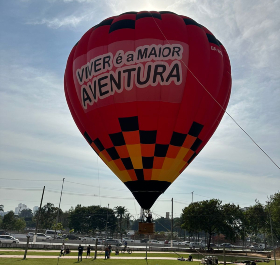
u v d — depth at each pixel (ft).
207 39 70.85
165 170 68.49
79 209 377.50
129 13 72.84
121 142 67.51
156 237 356.59
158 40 65.72
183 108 65.31
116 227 385.09
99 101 67.67
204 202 208.54
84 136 77.46
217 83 69.15
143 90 64.03
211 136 74.33
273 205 220.64
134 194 69.92
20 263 89.81
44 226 414.00
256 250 245.65
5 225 405.39
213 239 354.13
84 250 156.46
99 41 69.87
